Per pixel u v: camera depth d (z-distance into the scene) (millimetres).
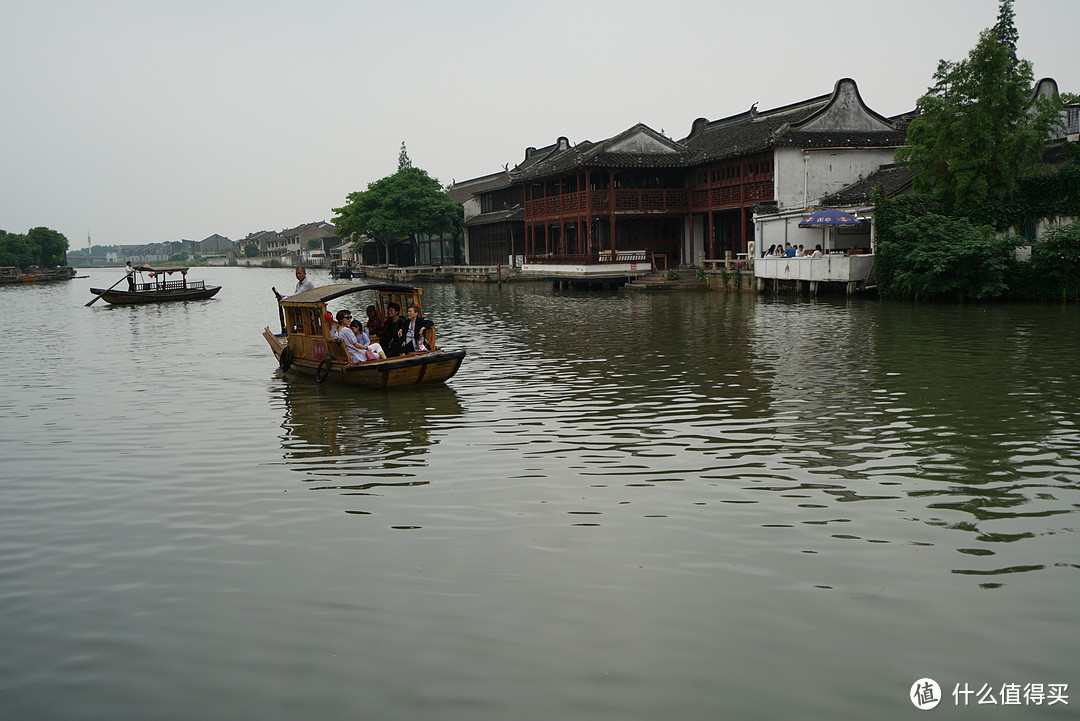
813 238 36875
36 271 97625
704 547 7395
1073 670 5387
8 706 5227
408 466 10125
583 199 46375
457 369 15805
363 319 35312
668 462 10023
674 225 48156
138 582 6980
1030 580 6633
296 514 8508
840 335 21188
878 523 7883
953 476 9234
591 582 6734
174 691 5355
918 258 29062
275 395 15086
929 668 5434
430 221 68062
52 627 6230
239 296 53156
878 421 11797
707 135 49781
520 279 56250
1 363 20406
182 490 9430
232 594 6699
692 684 5273
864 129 41188
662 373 16328
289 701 5211
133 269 47406
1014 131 30656
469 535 7809
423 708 5090
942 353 17734
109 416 13555
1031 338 19781
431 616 6227
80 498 9234
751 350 19031
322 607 6422
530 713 5016
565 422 12273
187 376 17609
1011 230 31562
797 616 6121
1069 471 9328
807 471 9531
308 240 150500
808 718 4926
